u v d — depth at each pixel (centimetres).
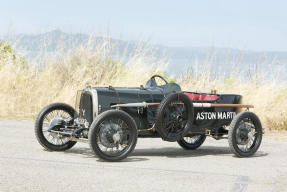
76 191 529
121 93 787
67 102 1438
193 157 813
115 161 730
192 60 1516
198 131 842
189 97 816
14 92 1498
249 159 805
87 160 736
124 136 752
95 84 1544
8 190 522
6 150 809
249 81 1450
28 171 629
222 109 860
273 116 1295
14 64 1617
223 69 1488
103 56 1630
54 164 688
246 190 560
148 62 1552
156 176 625
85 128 778
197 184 584
